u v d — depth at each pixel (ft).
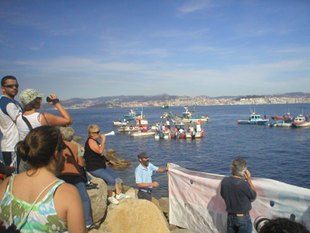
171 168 30.17
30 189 9.29
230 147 185.68
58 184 9.30
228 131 284.20
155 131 248.52
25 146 9.46
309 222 19.42
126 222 24.76
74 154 21.53
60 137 10.02
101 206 24.31
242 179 20.13
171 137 234.17
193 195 27.84
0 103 16.52
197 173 27.63
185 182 28.60
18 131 15.83
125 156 157.69
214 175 26.30
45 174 9.52
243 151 169.27
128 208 25.14
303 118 312.71
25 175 9.61
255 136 240.94
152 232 24.88
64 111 16.31
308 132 259.60
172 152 172.14
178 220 29.35
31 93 15.74
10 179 9.74
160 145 200.75
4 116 16.60
